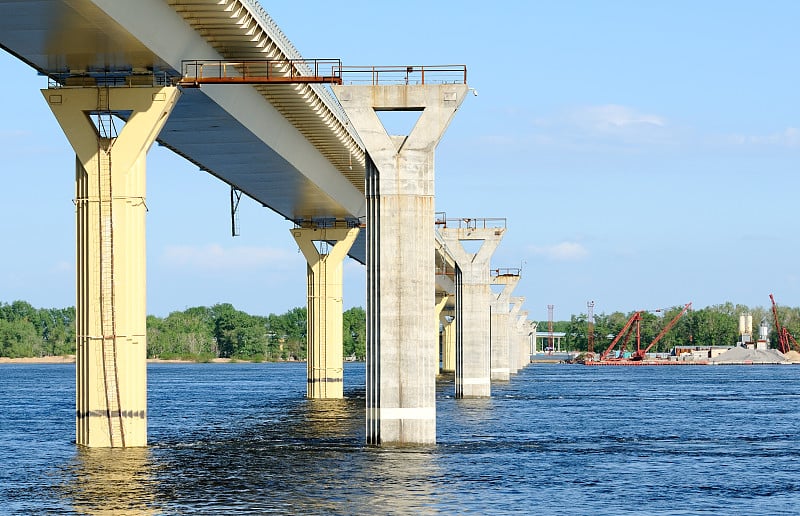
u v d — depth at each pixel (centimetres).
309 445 8344
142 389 7200
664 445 8862
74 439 9288
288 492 6031
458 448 8256
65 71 7062
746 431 10381
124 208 7006
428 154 7644
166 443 8581
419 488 6234
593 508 5775
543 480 6669
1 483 6362
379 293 7700
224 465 7081
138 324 7119
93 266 7050
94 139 7019
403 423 7788
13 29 6131
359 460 7306
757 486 6575
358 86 7631
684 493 6291
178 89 7062
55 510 5488
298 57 8369
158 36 6619
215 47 7606
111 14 5894
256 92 8456
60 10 5788
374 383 7794
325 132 10125
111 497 5831
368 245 7750
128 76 7050
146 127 6988
